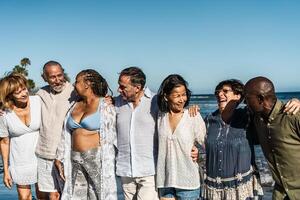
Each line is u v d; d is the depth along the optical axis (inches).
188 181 181.2
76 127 199.3
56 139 212.1
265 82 149.3
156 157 193.5
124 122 196.4
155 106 193.0
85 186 204.7
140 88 190.4
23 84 207.5
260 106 150.0
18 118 212.4
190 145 180.7
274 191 158.4
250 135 168.4
